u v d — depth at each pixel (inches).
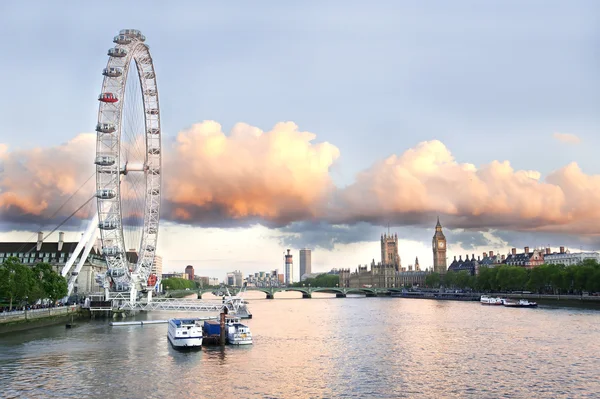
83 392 3368.6
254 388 3513.8
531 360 4419.3
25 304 6825.8
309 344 5364.2
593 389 3508.9
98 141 7180.1
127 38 7234.3
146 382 3629.4
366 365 4256.9
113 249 7440.9
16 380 3639.3
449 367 4175.7
